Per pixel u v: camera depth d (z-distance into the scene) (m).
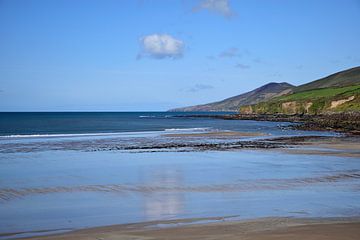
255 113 163.50
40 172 23.16
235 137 52.41
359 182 19.27
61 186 18.55
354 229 10.61
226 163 26.73
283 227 10.98
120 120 135.88
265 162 27.14
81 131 70.94
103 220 12.55
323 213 12.95
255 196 16.05
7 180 20.31
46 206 14.62
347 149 35.75
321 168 24.09
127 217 12.87
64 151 35.47
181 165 25.86
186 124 101.94
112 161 28.20
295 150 35.00
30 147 39.25
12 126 89.31
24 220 12.66
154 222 12.10
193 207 14.16
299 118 116.31
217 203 14.77
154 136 55.06
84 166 25.62
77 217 12.99
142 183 19.22
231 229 10.85
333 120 93.19
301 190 17.28
